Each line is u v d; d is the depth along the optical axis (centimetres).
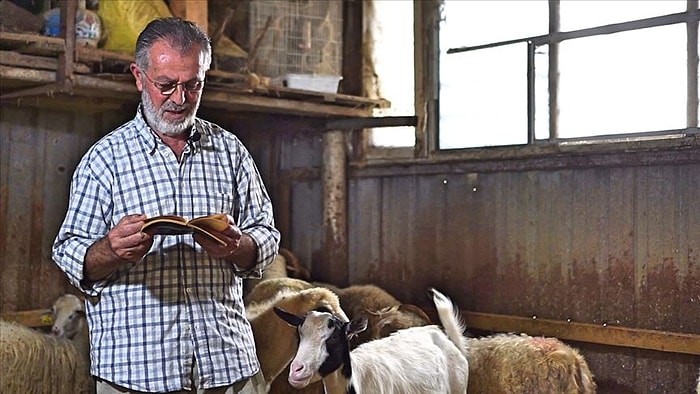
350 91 691
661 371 502
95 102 589
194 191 260
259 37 577
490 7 604
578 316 543
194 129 264
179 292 253
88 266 237
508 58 590
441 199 629
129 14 521
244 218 275
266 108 600
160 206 255
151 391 248
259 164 761
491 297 595
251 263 262
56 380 483
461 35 623
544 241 564
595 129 540
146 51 248
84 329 543
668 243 499
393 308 561
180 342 252
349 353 405
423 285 641
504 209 588
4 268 623
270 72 616
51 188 648
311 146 723
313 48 631
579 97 549
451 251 622
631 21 520
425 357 472
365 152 688
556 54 562
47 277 644
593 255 536
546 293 562
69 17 486
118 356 248
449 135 628
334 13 641
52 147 648
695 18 491
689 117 494
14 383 463
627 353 518
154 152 257
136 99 579
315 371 392
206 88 556
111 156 256
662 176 503
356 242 692
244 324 272
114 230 226
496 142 597
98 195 253
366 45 691
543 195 565
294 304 491
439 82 636
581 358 486
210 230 230
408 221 652
